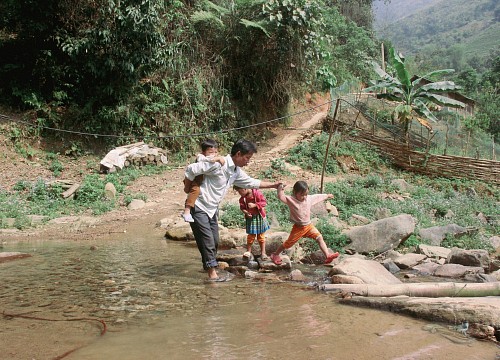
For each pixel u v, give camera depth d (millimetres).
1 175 13227
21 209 10602
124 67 15328
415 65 41688
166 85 17328
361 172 16297
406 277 5852
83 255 6910
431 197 12680
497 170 15688
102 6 14680
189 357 3223
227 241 7367
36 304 4484
